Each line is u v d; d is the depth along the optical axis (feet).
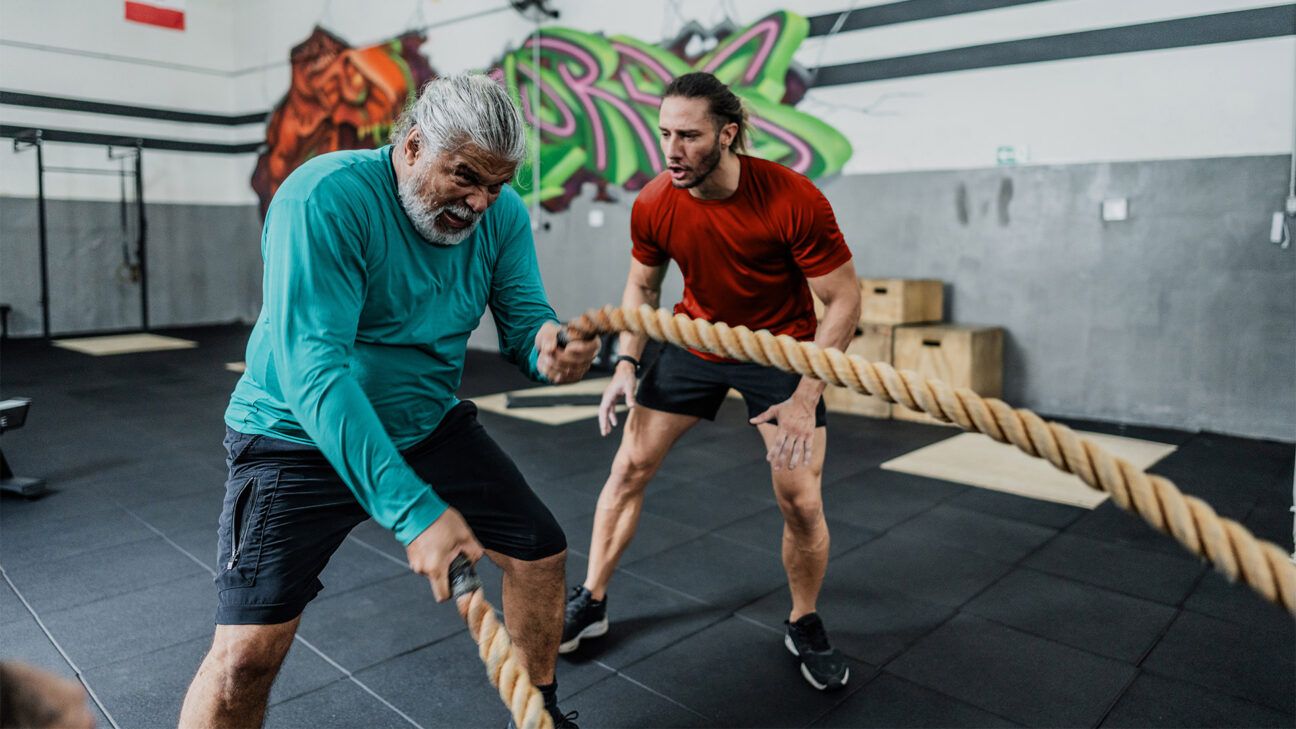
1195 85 15.08
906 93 18.29
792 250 5.96
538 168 25.14
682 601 8.11
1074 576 8.72
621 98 23.04
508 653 3.01
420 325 4.70
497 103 3.95
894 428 15.78
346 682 6.58
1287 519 10.57
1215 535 2.28
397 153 4.38
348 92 29.66
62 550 9.37
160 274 32.07
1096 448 2.48
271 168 32.37
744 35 20.49
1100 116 16.10
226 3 32.50
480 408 17.24
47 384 20.01
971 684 6.59
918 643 7.27
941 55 17.75
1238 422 15.23
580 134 24.11
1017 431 2.60
